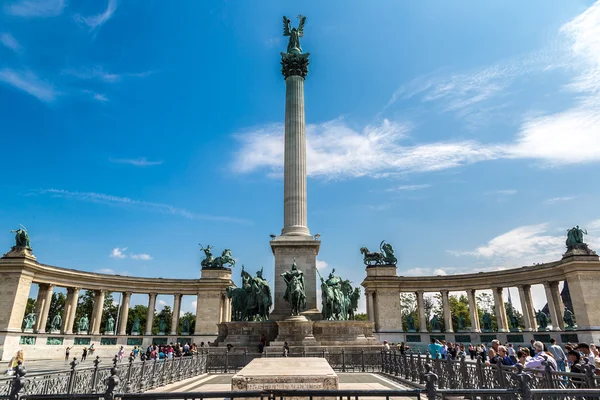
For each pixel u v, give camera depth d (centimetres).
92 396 734
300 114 4688
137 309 11419
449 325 7388
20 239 6069
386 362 2909
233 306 4103
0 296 5691
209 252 8169
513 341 6488
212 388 2114
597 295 5916
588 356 1563
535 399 803
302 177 4450
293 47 5103
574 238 6269
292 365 1516
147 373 2067
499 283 7138
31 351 5600
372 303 7850
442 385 1919
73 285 6750
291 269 3997
